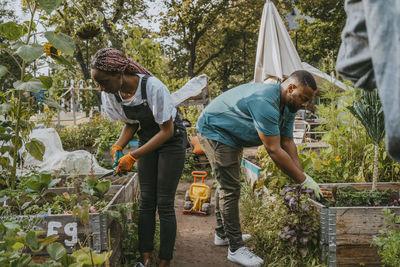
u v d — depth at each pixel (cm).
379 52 82
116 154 283
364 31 93
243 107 313
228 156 322
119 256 286
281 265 298
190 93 718
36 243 172
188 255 349
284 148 337
